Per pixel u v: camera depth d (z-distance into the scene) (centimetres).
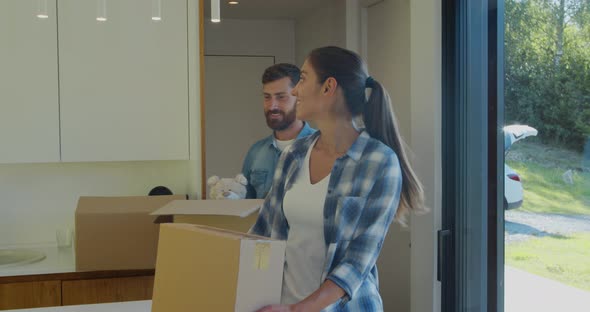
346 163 205
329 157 214
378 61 433
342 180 204
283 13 539
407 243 395
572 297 233
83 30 312
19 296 284
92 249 283
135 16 317
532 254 257
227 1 482
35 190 341
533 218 255
